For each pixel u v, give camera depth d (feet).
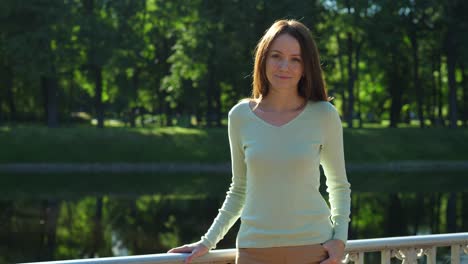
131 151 115.14
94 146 115.03
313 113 10.13
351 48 140.87
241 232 10.19
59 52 126.21
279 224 9.87
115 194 79.41
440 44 145.38
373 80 167.43
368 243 11.84
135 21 138.62
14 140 113.80
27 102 154.81
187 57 131.34
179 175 102.83
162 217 63.82
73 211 66.64
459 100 161.38
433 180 96.58
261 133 10.05
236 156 10.48
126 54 135.33
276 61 10.20
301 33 10.27
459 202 73.36
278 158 9.87
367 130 129.80
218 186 88.38
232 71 134.10
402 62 150.30
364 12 136.15
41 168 109.40
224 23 128.47
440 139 128.36
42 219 61.98
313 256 9.93
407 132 130.11
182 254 10.49
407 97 163.43
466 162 120.78
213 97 152.15
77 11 134.41
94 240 53.06
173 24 141.69
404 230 56.85
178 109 172.65
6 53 129.39
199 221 61.93
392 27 139.44
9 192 79.87
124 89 148.15
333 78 147.54
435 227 58.29
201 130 125.18
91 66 136.05
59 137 115.96
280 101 10.30
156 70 150.20
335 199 10.44
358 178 99.30
